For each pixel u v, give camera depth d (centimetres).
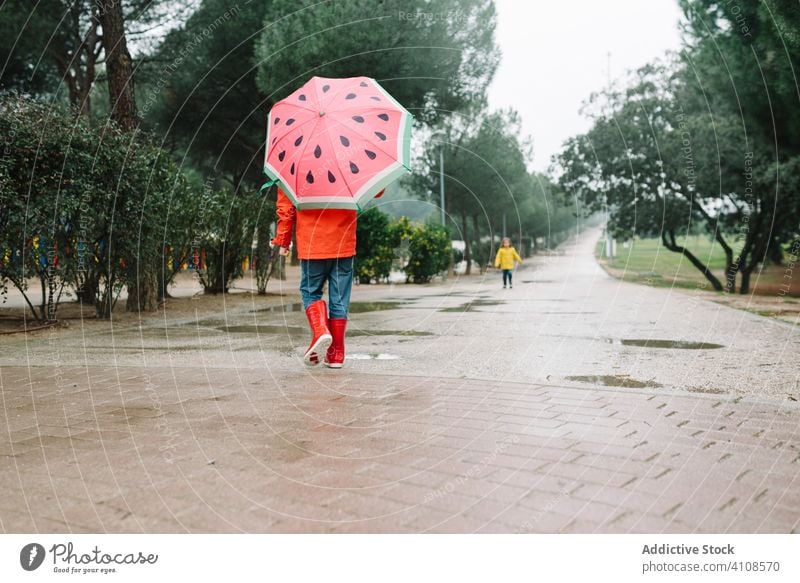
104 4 1156
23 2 1540
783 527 218
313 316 526
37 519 233
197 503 244
